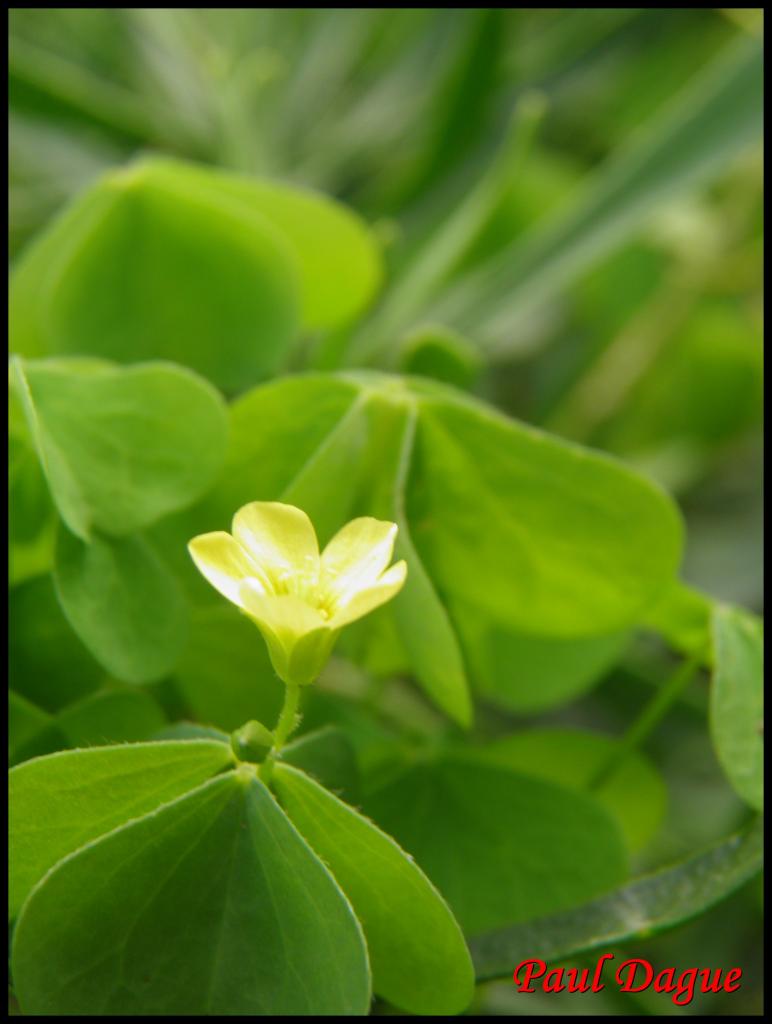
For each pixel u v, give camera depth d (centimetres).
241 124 18
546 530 11
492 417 11
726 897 10
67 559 10
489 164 20
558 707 16
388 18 21
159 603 10
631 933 10
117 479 10
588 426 19
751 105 16
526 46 21
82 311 12
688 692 16
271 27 20
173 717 11
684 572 18
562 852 11
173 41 19
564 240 16
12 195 18
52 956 9
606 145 22
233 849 9
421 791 11
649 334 19
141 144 19
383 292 18
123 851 9
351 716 11
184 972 9
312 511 10
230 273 12
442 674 10
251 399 11
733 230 19
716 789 16
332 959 9
